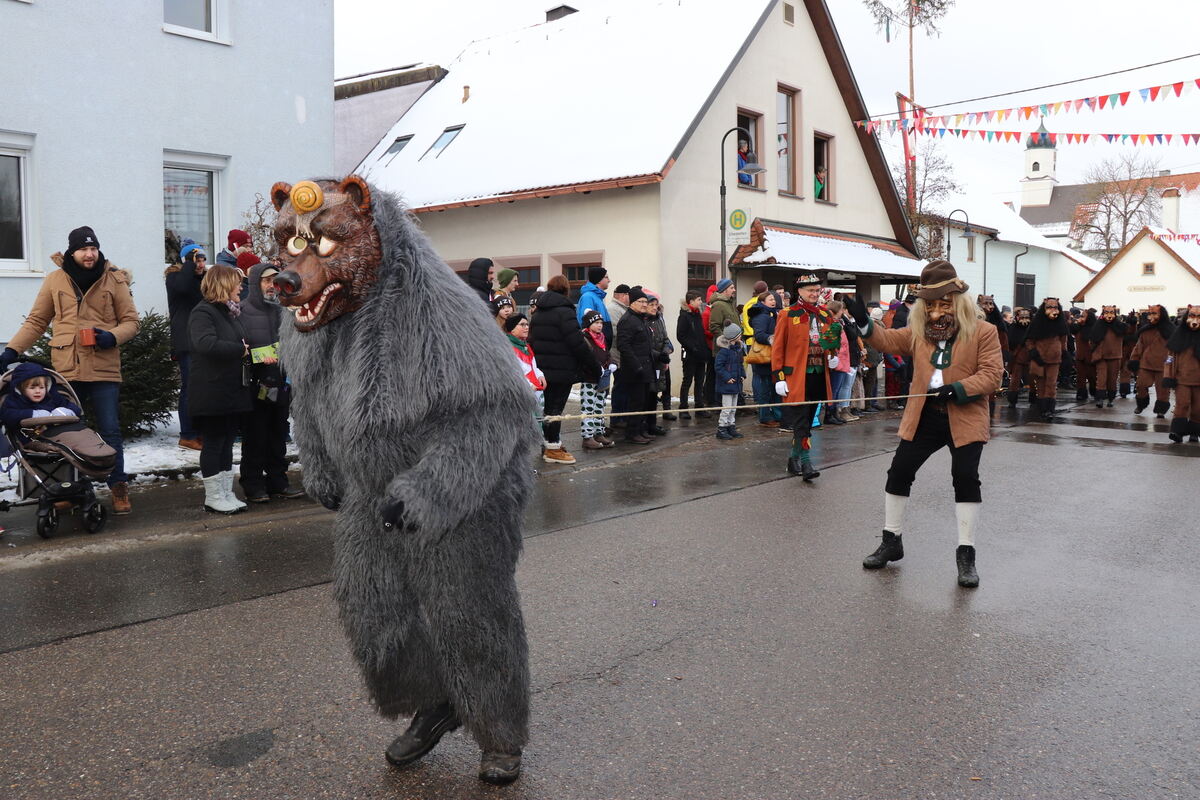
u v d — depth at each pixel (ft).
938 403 17.74
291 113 40.09
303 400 9.46
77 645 13.62
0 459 19.15
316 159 41.16
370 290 8.87
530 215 56.44
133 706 11.66
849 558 19.24
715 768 10.30
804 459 27.86
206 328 20.52
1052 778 10.16
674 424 40.50
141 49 35.01
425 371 8.66
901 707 11.99
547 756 10.55
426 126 70.13
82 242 20.90
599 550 19.54
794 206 62.85
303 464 9.77
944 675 13.08
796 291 28.12
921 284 18.13
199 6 37.47
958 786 9.96
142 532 19.93
